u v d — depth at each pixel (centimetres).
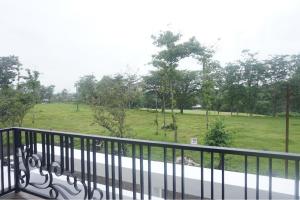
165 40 979
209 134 656
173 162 226
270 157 182
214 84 875
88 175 276
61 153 288
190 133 779
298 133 627
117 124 1017
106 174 267
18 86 1198
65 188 301
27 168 320
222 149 200
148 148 236
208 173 382
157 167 403
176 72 963
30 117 1172
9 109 1111
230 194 342
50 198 305
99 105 1047
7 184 341
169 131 884
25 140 315
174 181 229
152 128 934
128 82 1070
